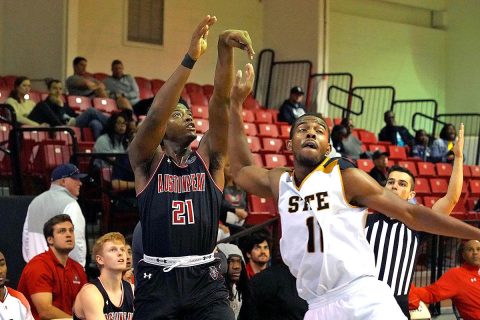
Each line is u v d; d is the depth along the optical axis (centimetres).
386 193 508
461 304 920
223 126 584
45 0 1923
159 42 2200
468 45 2683
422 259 1342
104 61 2100
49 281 842
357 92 2519
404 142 2175
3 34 1966
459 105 2688
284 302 734
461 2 2703
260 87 2356
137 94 1878
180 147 583
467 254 917
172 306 555
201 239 568
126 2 2131
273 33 2352
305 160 515
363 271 509
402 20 2652
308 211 511
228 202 1162
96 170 1250
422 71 2678
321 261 507
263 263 917
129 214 1235
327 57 2278
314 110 2247
